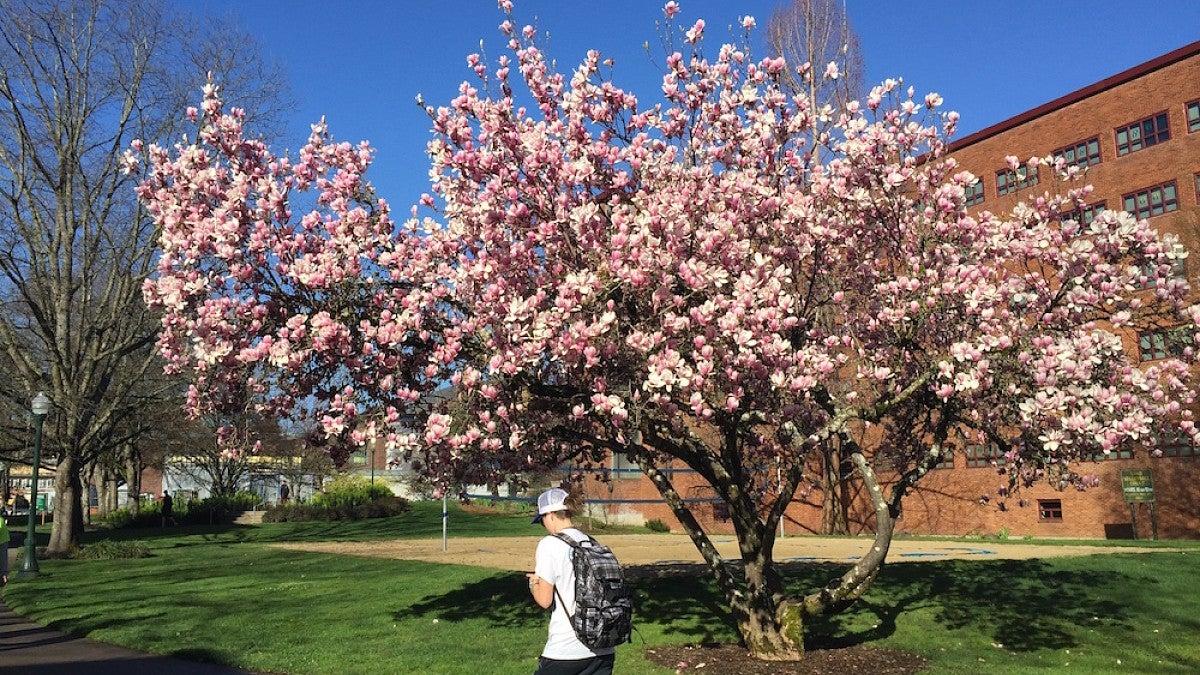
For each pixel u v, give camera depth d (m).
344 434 8.88
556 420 9.16
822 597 8.66
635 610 11.34
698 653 9.02
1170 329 8.11
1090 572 13.76
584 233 7.70
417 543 24.08
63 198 23.88
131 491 45.31
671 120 9.17
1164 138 27.95
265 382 8.82
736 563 16.08
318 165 9.43
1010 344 7.79
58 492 22.78
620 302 7.92
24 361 23.62
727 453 9.49
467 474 10.13
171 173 8.90
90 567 19.50
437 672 8.36
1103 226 7.57
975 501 29.19
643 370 7.64
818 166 9.27
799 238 8.50
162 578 16.72
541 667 5.00
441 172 9.16
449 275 8.37
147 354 25.39
